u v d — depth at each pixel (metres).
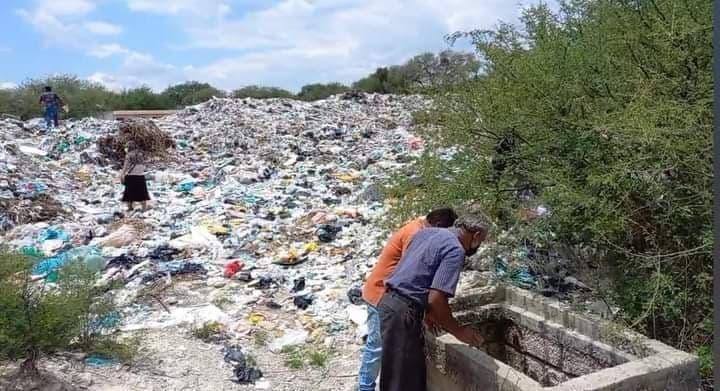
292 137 19.75
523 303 4.62
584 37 5.20
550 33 5.51
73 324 5.11
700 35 4.23
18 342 4.62
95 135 18.78
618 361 3.89
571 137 4.89
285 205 11.54
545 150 5.10
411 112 6.56
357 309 6.61
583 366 4.13
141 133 15.77
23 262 5.04
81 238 9.48
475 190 5.51
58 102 21.22
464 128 5.73
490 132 5.55
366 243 8.81
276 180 14.20
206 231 9.60
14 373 4.79
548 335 4.36
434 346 4.07
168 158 16.12
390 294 4.04
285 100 27.48
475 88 5.84
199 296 7.17
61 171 14.60
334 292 7.16
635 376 3.44
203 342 5.90
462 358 3.83
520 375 3.53
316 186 13.30
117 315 5.70
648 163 4.33
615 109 4.65
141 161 11.59
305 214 10.71
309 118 23.67
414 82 6.38
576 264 5.32
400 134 19.61
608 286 4.82
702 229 4.40
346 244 8.97
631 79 4.59
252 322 6.42
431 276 3.99
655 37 4.45
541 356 4.43
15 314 4.67
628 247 4.87
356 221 10.01
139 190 11.45
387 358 4.00
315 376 5.41
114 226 10.34
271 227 9.96
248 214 10.93
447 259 3.94
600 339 4.05
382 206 10.20
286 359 5.69
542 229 5.02
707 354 4.27
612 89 4.76
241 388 5.12
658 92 4.42
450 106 5.94
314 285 7.46
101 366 5.12
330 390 5.20
